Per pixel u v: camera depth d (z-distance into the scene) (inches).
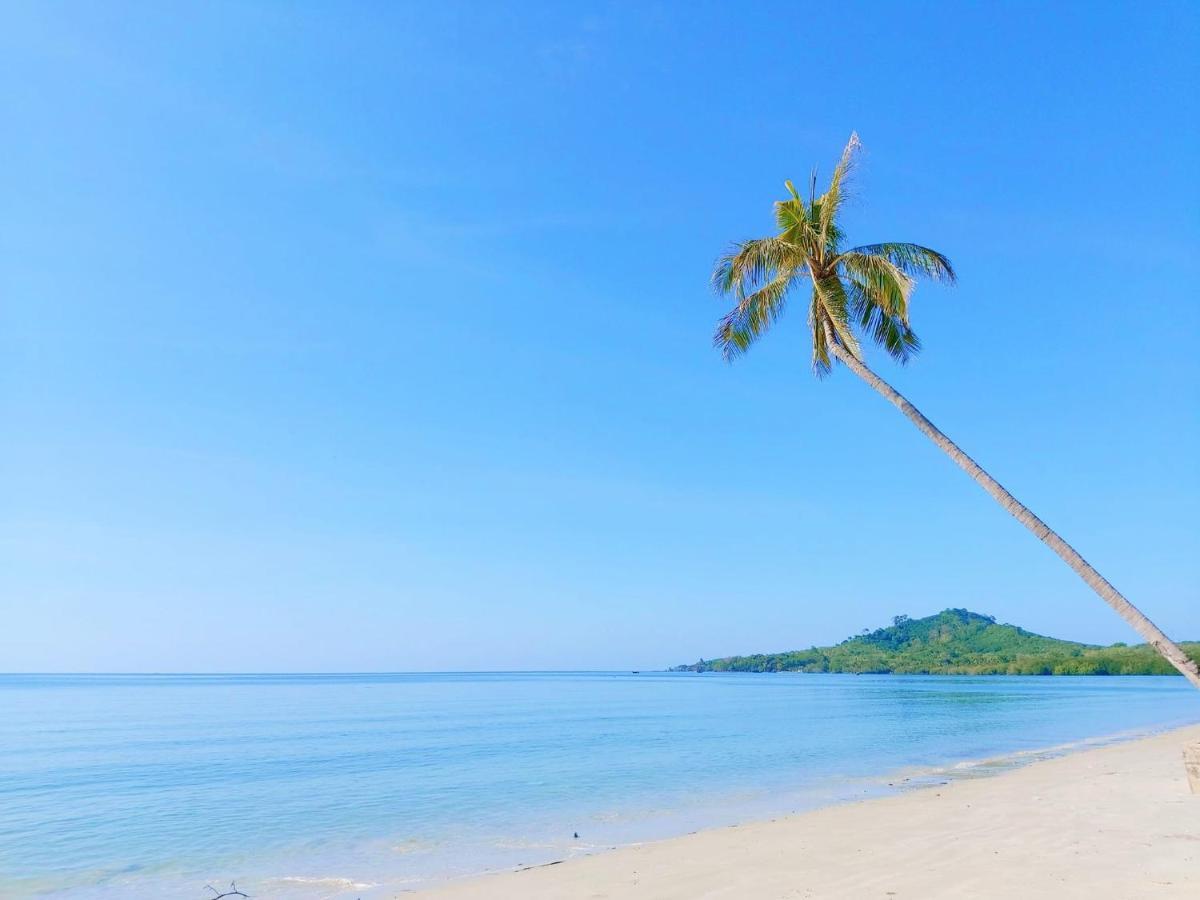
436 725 2228.1
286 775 1185.4
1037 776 922.1
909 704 3142.2
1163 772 853.8
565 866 544.4
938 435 587.2
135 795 1012.5
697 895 437.1
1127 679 6830.7
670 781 1065.5
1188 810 602.9
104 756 1470.2
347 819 833.5
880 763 1231.5
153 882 592.1
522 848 661.3
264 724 2305.6
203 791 1039.6
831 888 430.6
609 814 823.1
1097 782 809.5
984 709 2731.3
